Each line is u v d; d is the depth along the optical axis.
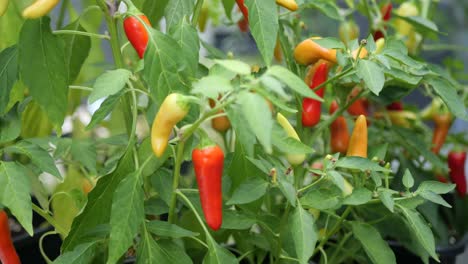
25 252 0.95
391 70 0.71
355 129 0.72
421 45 0.99
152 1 0.76
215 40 1.38
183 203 0.75
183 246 0.74
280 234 0.70
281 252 0.73
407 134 0.86
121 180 0.64
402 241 0.84
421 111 1.03
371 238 0.69
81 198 0.74
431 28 0.82
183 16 0.68
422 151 0.85
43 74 0.67
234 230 0.76
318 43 0.69
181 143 0.62
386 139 0.92
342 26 0.92
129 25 0.66
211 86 0.55
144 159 0.66
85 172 0.81
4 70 0.69
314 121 0.76
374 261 0.68
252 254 0.79
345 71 0.70
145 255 0.65
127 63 0.88
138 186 0.63
